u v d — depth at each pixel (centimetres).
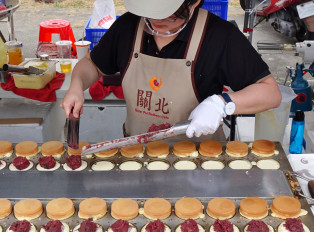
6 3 405
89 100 321
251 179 173
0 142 198
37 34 709
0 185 171
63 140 340
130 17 205
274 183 171
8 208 156
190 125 167
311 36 517
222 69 192
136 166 188
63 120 355
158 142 201
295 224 147
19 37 689
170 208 156
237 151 193
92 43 381
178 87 198
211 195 165
